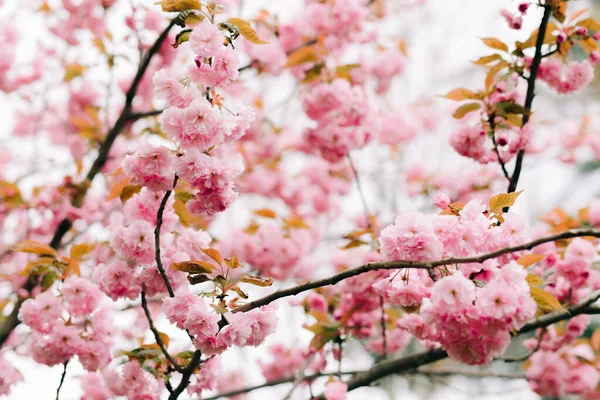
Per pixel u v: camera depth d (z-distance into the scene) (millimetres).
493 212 2541
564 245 4047
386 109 6961
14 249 3449
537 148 5957
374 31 5676
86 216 4852
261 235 5402
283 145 6484
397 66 5562
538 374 4492
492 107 3645
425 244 2299
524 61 3615
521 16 3514
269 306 2475
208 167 2438
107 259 4117
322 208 6543
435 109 7770
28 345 3203
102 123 5391
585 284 3854
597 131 6547
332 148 4969
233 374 5750
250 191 6281
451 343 2270
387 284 2521
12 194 4812
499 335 2215
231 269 2574
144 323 4785
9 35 5703
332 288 4656
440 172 6750
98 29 5266
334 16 5441
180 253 2910
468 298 2100
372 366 3861
